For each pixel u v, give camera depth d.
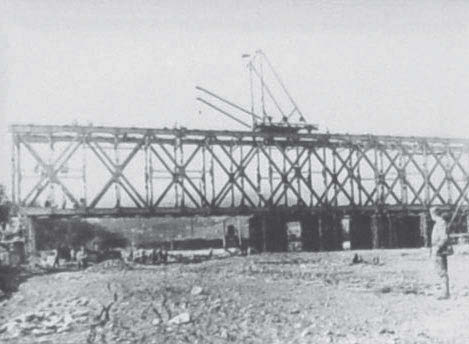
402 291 15.20
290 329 9.97
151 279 18.81
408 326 10.12
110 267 27.06
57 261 28.61
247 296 13.99
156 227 81.06
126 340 9.06
